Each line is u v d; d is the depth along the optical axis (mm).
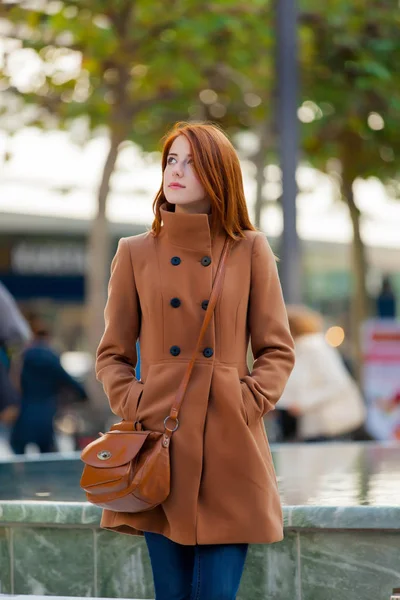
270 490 4902
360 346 25750
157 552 4969
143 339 5043
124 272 5105
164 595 4977
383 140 22562
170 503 4781
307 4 20641
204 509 4812
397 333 14562
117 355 5109
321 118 21594
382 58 21016
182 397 4832
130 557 6410
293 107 15016
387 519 5906
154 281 4996
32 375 15383
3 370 9352
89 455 4770
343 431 11047
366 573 6012
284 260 14891
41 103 19766
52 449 15547
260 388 4910
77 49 19188
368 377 14703
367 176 24047
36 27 18875
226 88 20859
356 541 6027
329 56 21125
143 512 4883
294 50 15016
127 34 19141
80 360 29094
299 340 11117
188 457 4789
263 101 20812
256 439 4949
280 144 15016
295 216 14945
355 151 23562
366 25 21125
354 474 8328
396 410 14578
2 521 6594
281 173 15000
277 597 6156
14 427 15414
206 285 4961
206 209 5160
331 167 24703
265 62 19984
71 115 19641
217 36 19703
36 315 15477
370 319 27531
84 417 19781
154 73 20156
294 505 6105
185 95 20812
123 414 4996
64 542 6535
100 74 19797
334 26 20719
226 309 4957
